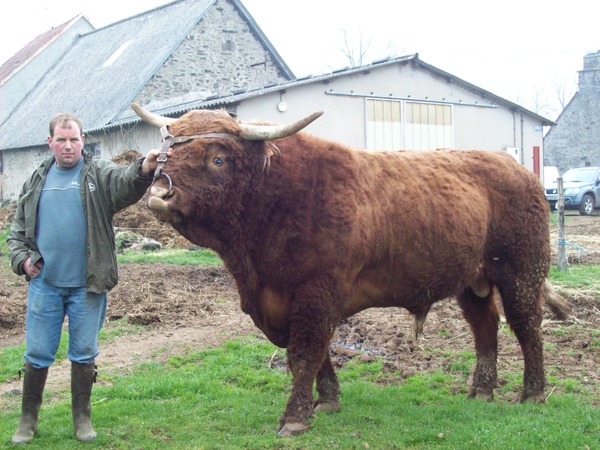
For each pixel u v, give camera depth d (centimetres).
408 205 599
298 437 548
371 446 535
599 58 5278
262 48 3309
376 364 766
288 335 575
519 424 569
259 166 540
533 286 668
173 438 557
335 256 550
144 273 1344
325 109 2272
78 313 539
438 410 616
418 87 2512
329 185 561
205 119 532
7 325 988
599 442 530
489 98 2702
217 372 746
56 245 530
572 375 722
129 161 2095
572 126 5400
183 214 514
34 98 3897
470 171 663
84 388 550
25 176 3450
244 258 554
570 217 2809
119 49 3538
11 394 691
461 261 629
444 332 895
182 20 3225
